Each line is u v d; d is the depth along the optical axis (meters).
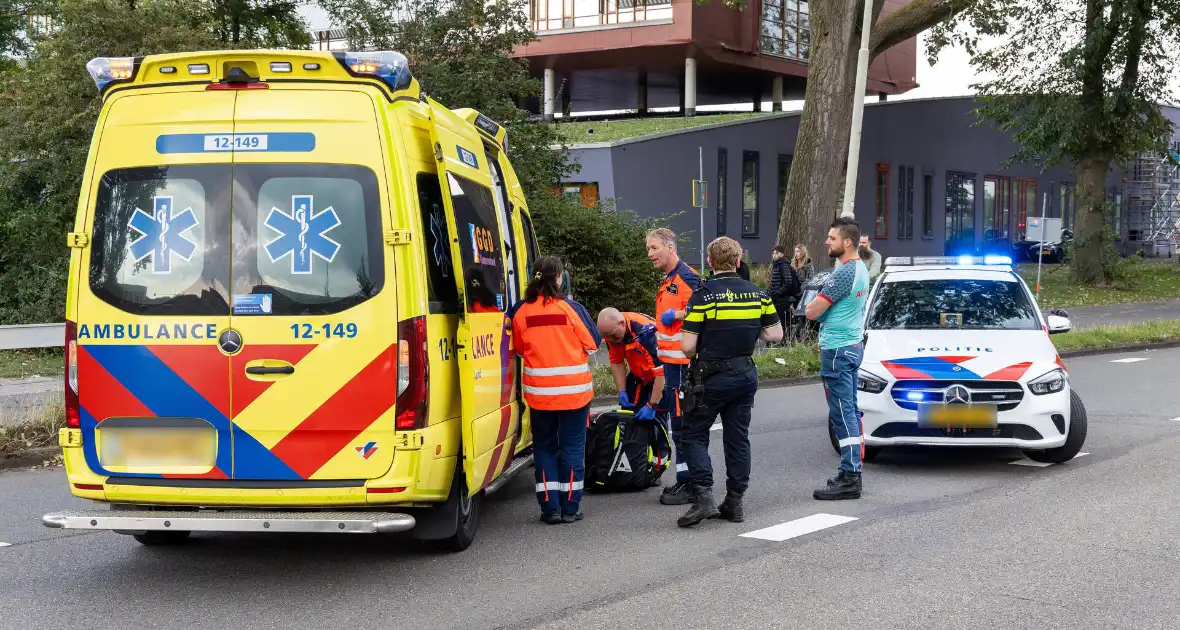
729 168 34.06
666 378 7.84
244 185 5.39
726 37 37.53
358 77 5.41
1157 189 57.28
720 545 6.32
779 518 7.02
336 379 5.31
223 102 5.43
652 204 30.56
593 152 29.03
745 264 14.21
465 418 5.71
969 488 7.95
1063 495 7.64
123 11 19.00
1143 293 35.53
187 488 5.35
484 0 20.44
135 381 5.41
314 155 5.38
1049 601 5.14
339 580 5.68
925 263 10.49
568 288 7.27
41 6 23.98
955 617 4.91
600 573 5.74
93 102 19.05
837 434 7.63
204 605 5.25
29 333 12.45
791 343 17.45
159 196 5.44
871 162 41.12
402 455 5.31
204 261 5.39
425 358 5.36
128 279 5.43
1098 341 19.34
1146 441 9.89
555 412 6.90
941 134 44.78
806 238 23.56
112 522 5.23
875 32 24.05
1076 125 34.78
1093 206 36.62
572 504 6.98
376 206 5.34
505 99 20.19
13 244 20.33
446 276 5.82
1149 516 6.93
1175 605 5.07
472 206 6.38
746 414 6.89
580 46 36.69
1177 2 33.31
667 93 48.34
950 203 45.62
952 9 23.86
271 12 26.20
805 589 5.38
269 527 5.14
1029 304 9.64
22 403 10.73
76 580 5.72
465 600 5.28
